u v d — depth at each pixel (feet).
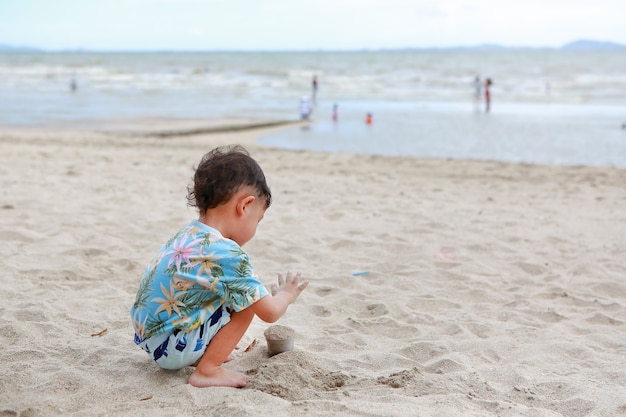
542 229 22.93
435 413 8.80
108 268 17.33
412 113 77.51
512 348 12.18
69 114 71.72
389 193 29.71
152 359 10.81
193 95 103.91
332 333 13.03
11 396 9.59
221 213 9.96
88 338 12.14
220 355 9.98
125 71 192.75
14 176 30.99
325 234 21.63
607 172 36.68
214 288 9.57
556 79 156.87
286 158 41.70
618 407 9.41
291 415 8.65
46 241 19.66
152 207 25.11
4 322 12.74
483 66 233.96
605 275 17.60
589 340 12.71
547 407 9.55
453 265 18.40
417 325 13.55
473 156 45.52
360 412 8.75
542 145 50.62
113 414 8.80
